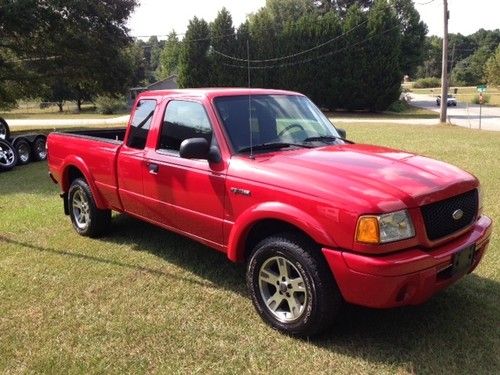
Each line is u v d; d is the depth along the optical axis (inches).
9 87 1013.2
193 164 168.9
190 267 199.3
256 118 174.1
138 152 195.8
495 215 261.9
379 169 144.9
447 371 126.6
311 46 1865.2
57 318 158.1
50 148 258.4
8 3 814.5
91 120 1568.7
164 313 160.6
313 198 133.0
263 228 155.9
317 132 185.8
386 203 126.0
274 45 1894.7
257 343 141.6
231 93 179.0
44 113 2429.9
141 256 212.2
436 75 5068.9
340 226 127.6
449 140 690.2
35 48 959.6
